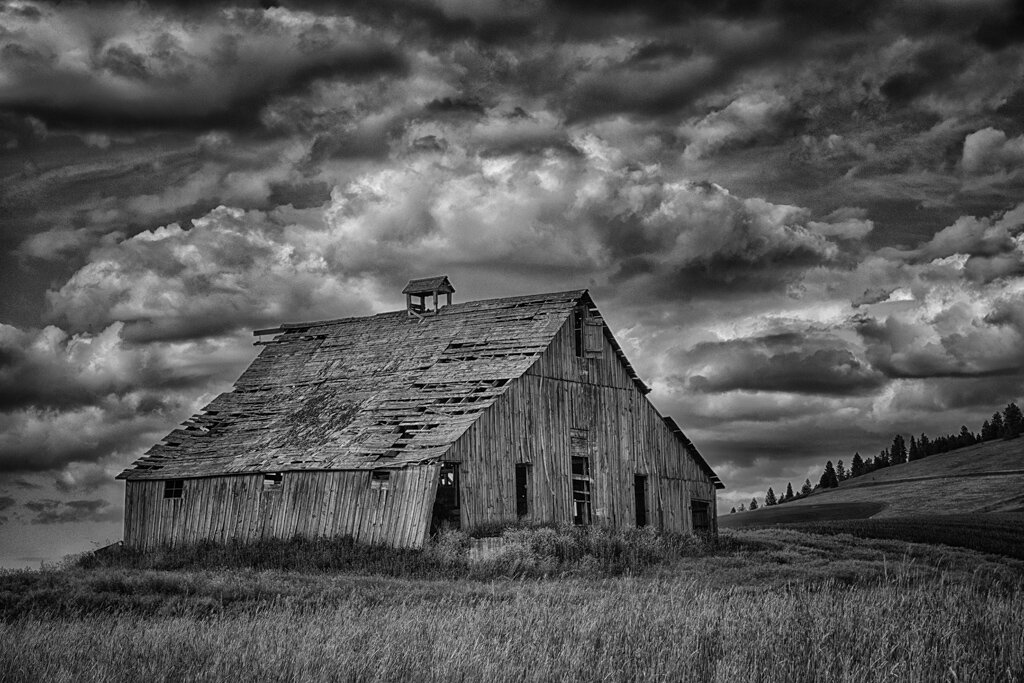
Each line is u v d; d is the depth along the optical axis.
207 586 29.17
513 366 47.28
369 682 15.77
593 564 38.25
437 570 37.91
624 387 52.06
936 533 62.25
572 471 48.34
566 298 50.72
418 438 43.81
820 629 18.44
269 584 30.59
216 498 46.56
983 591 28.27
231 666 16.81
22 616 24.27
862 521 80.12
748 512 150.75
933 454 199.50
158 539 47.44
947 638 17.88
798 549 47.69
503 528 42.56
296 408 51.00
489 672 15.93
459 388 47.03
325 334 56.97
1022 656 16.73
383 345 53.69
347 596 28.66
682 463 54.53
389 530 41.84
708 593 27.42
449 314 53.91
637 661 16.72
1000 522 75.50
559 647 17.72
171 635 19.88
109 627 21.59
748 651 17.25
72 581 28.98
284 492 44.97
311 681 15.69
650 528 44.84
